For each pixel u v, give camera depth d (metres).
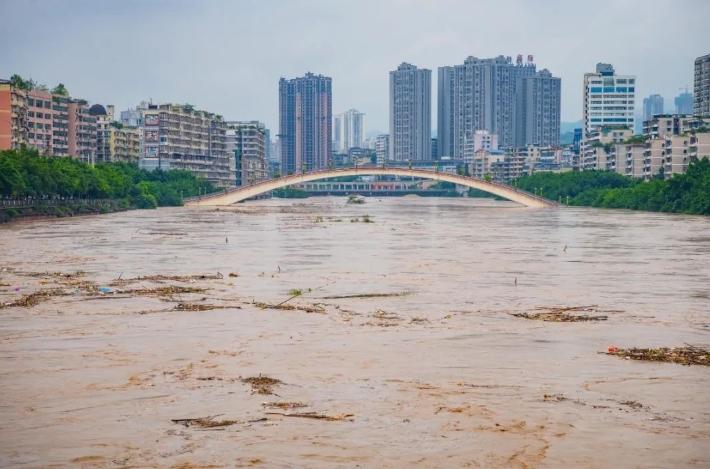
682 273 121.75
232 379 60.19
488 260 138.75
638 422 51.72
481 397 56.22
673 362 65.31
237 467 45.34
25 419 52.03
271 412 53.25
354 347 70.06
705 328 79.19
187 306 89.69
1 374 61.62
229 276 116.31
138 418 52.22
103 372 62.06
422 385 58.91
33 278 112.75
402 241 180.62
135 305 90.62
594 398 56.16
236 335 74.75
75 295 97.50
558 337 74.44
